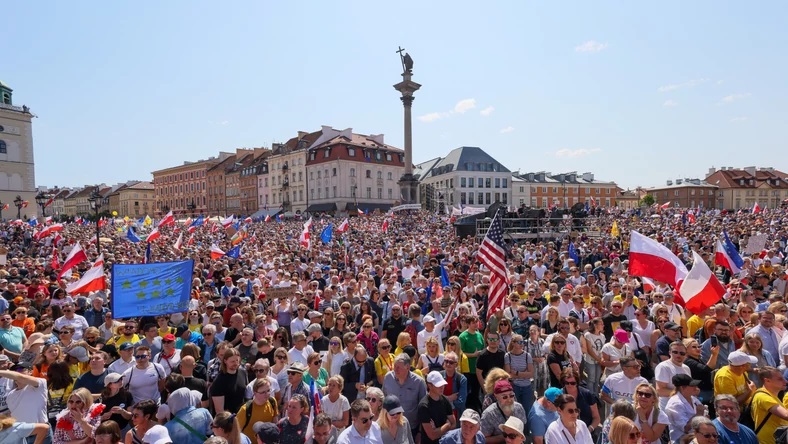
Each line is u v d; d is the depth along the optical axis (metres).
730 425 5.03
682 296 8.80
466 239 27.69
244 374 6.61
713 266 16.73
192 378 6.59
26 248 32.66
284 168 96.81
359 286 13.79
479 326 9.27
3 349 7.60
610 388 6.42
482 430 5.65
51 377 6.64
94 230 45.22
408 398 6.40
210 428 5.60
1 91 77.75
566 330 7.69
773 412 5.37
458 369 7.66
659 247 9.72
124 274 9.36
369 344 8.85
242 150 113.06
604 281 13.91
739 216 45.94
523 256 20.95
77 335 9.50
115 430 4.97
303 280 14.77
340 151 86.62
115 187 149.75
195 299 11.98
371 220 54.06
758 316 8.15
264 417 5.79
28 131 79.75
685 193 115.56
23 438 5.35
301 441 5.30
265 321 8.80
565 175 117.12
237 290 13.56
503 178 107.06
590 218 43.09
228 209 112.62
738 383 6.01
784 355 6.91
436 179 110.44
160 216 115.12
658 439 5.51
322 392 6.54
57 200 162.38
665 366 6.40
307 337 8.66
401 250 23.14
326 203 88.00
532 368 7.25
